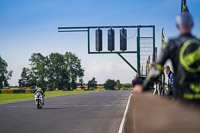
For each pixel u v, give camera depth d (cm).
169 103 350
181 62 408
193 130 318
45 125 1869
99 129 1669
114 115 2459
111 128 1702
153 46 4597
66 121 2072
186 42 409
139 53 4734
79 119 2189
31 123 1980
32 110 3088
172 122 331
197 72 403
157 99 363
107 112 2748
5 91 13388
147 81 420
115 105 3756
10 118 2314
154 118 355
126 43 4788
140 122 414
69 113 2692
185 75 407
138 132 434
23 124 1930
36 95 3288
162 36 2506
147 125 378
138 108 436
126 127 1711
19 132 1594
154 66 422
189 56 404
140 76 4484
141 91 428
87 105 3816
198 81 402
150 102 366
